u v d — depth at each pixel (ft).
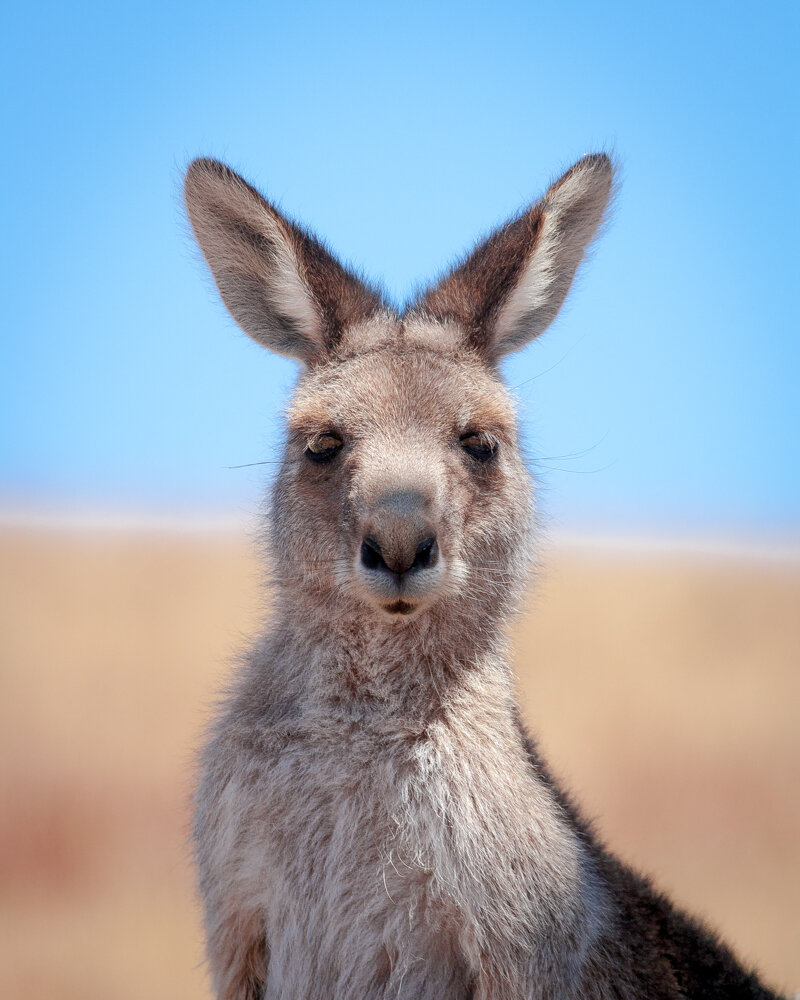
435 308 56.65
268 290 56.90
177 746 119.65
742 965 53.98
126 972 81.82
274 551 52.90
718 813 107.14
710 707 138.10
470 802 46.57
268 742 47.60
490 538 51.62
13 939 84.02
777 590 228.63
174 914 88.63
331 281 55.93
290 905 46.88
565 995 46.06
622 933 49.21
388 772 46.78
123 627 175.73
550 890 46.52
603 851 53.01
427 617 48.75
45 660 151.74
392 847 46.39
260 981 49.49
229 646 71.97
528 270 56.03
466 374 53.42
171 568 229.86
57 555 245.04
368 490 48.47
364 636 48.88
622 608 200.54
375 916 46.73
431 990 46.96
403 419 51.01
